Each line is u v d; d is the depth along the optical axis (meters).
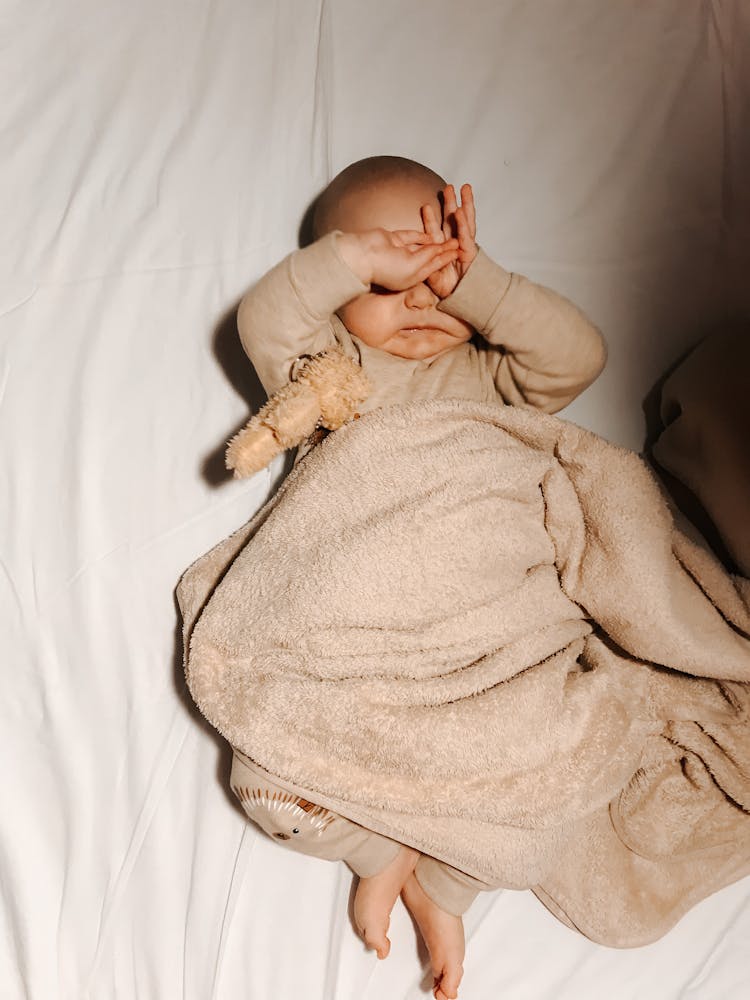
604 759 0.94
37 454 1.05
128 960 1.00
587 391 1.17
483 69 1.18
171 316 1.09
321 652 0.93
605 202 1.19
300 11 1.14
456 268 0.97
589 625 1.04
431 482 0.95
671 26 1.20
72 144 1.08
